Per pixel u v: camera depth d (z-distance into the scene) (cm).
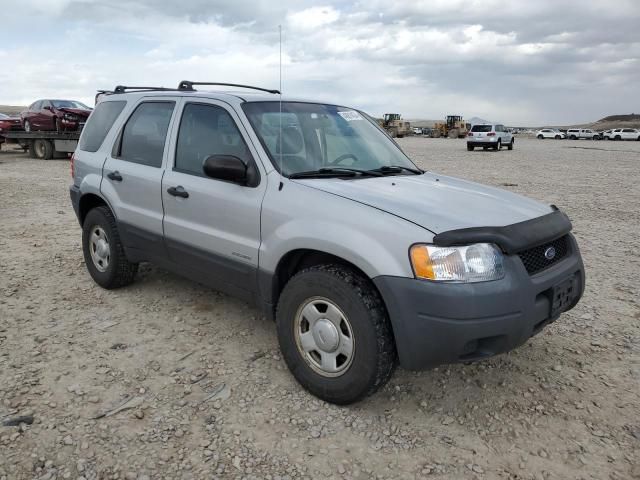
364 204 314
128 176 462
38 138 2105
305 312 331
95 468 269
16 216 880
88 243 520
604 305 500
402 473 272
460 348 282
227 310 470
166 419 310
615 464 282
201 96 418
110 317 452
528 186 1369
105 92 550
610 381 364
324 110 437
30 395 331
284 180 349
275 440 294
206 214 391
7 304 478
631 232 811
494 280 284
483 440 300
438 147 3800
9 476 262
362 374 303
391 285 288
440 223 295
